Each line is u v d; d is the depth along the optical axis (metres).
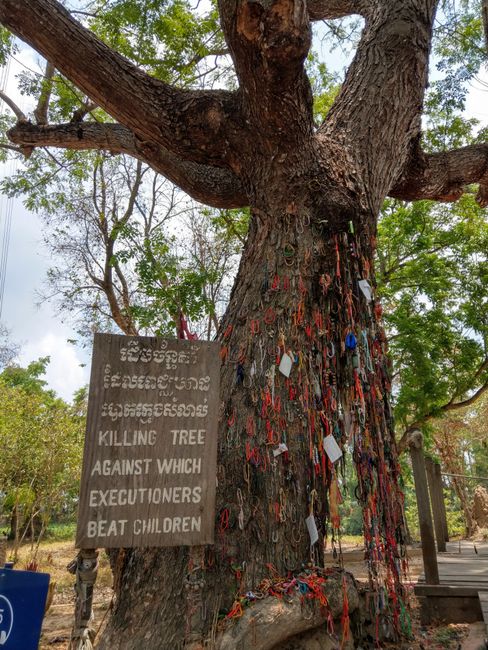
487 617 3.95
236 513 3.40
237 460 3.55
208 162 4.49
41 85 7.76
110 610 3.48
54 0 3.90
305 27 3.45
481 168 5.90
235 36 3.57
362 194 4.44
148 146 5.25
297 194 4.20
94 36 3.99
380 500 3.78
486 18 6.05
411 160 5.48
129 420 2.68
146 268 10.47
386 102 4.85
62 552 14.02
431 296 11.91
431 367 11.27
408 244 12.36
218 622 2.97
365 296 4.11
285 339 3.80
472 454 24.73
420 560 9.55
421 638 4.14
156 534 2.60
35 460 10.48
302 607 3.07
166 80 9.69
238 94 4.15
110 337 2.74
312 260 4.07
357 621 3.53
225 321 4.18
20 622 2.43
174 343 2.83
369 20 5.57
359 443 3.81
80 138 5.77
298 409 3.67
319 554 3.54
